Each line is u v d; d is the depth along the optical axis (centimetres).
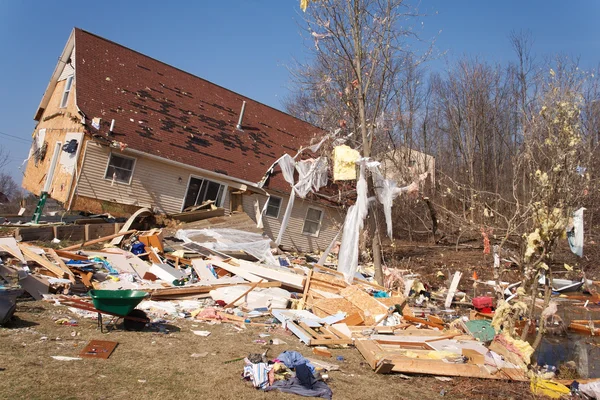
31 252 1245
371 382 826
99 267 1312
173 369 751
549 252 985
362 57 1811
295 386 738
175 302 1198
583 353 1155
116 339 862
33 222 1752
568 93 948
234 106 2611
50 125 2338
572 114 933
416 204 3053
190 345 881
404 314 1250
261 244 1777
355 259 1557
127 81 2238
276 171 2419
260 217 2294
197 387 693
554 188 941
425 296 1692
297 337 1034
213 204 2156
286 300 1245
